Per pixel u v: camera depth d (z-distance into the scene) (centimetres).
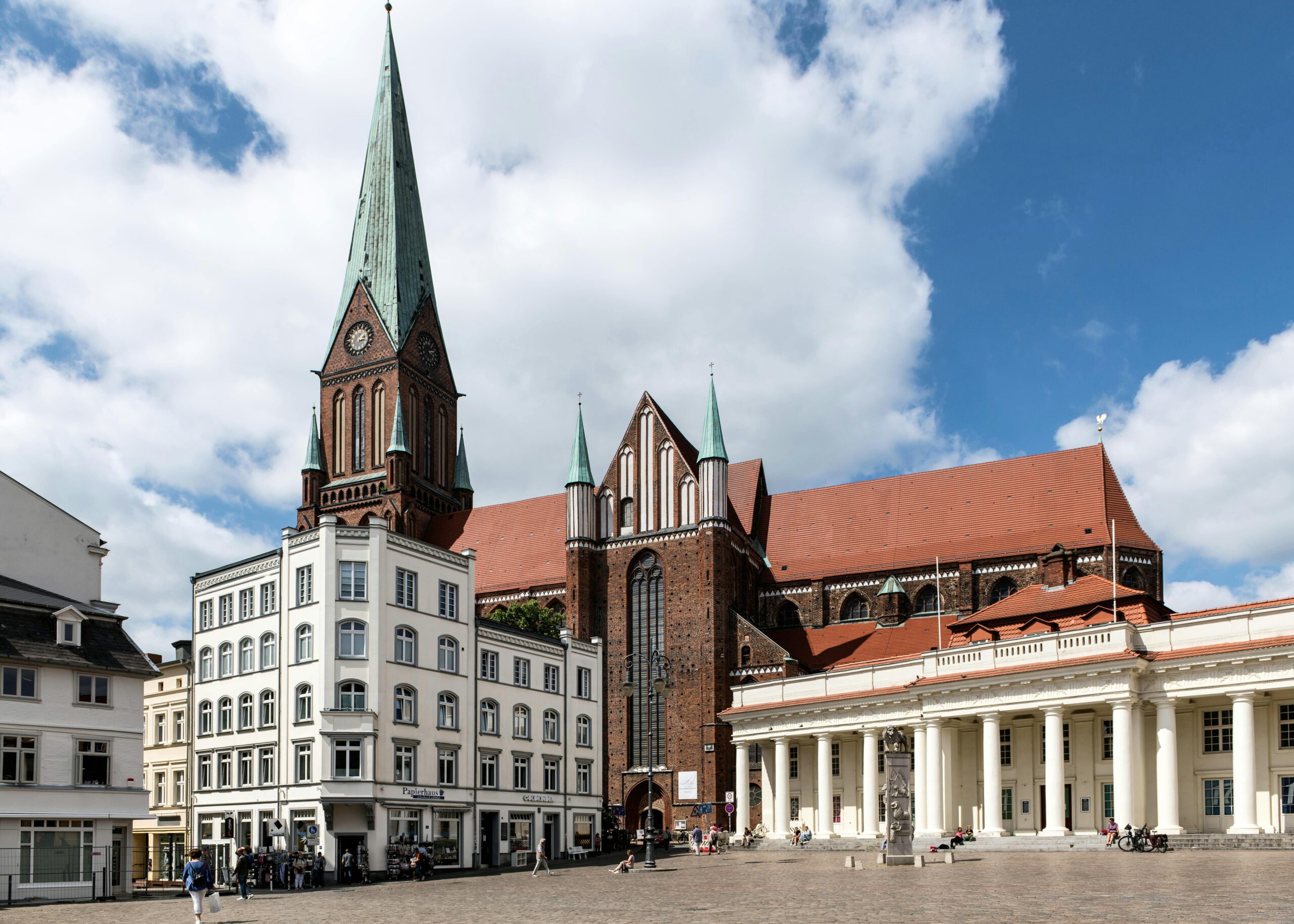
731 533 10206
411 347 12512
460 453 13338
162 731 7769
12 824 4841
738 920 2936
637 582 10462
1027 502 9856
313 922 3416
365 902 4312
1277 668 5731
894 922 2708
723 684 9712
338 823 6197
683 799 9662
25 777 4953
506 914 3447
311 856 5931
